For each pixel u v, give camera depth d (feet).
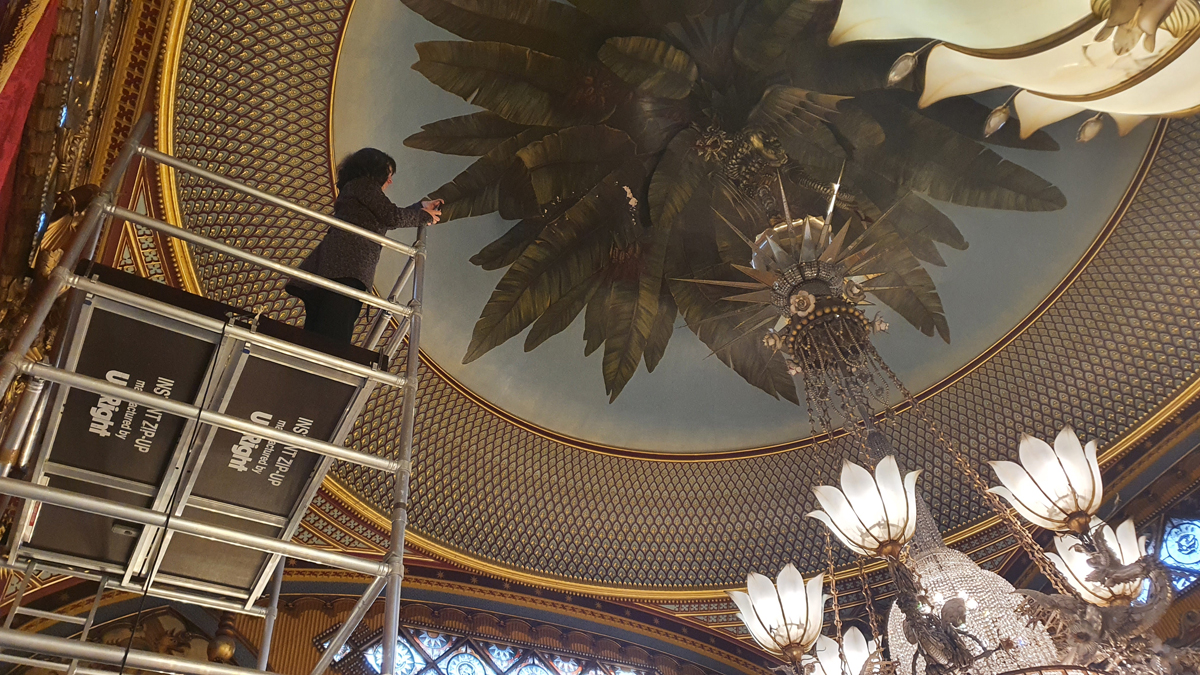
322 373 12.98
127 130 22.76
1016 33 26.68
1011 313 35.96
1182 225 32.01
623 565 37.22
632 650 35.55
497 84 31.01
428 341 34.27
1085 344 34.78
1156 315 33.32
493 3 29.32
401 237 33.65
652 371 37.78
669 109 33.14
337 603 30.30
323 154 29.30
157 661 10.23
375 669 29.50
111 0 16.34
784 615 21.04
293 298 29.86
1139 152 31.91
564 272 35.06
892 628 20.17
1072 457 18.95
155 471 13.47
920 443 36.99
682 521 38.37
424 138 31.40
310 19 26.58
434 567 33.47
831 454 37.78
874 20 30.12
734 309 36.40
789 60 32.42
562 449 37.37
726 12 31.19
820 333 26.58
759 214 34.94
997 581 19.17
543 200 33.73
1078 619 16.15
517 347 35.68
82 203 13.55
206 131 25.41
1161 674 15.76
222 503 14.06
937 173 34.30
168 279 26.07
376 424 32.68
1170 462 32.76
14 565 14.11
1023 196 34.14
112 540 14.52
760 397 38.47
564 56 31.19
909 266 36.40
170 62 22.20
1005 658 17.72
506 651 33.01
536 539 36.09
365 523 31.63
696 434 38.63
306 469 13.80
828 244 28.71
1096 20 24.20
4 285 13.89
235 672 10.62
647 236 35.29
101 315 11.87
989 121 32.42
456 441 35.09
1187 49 23.95
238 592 15.87
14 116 11.50
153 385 12.63
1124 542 20.03
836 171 34.35
